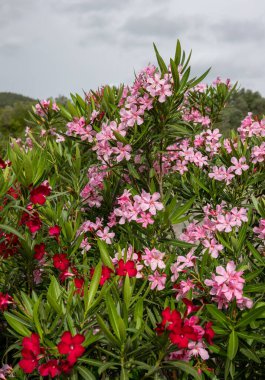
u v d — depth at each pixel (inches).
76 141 136.5
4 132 1045.2
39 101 171.2
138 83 124.3
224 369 99.4
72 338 74.9
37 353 76.0
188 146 163.2
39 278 119.5
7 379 90.6
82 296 94.2
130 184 139.3
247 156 147.9
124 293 87.3
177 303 106.3
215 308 89.7
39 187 109.6
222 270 90.4
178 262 104.0
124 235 131.0
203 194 147.4
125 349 80.0
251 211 130.2
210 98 186.4
